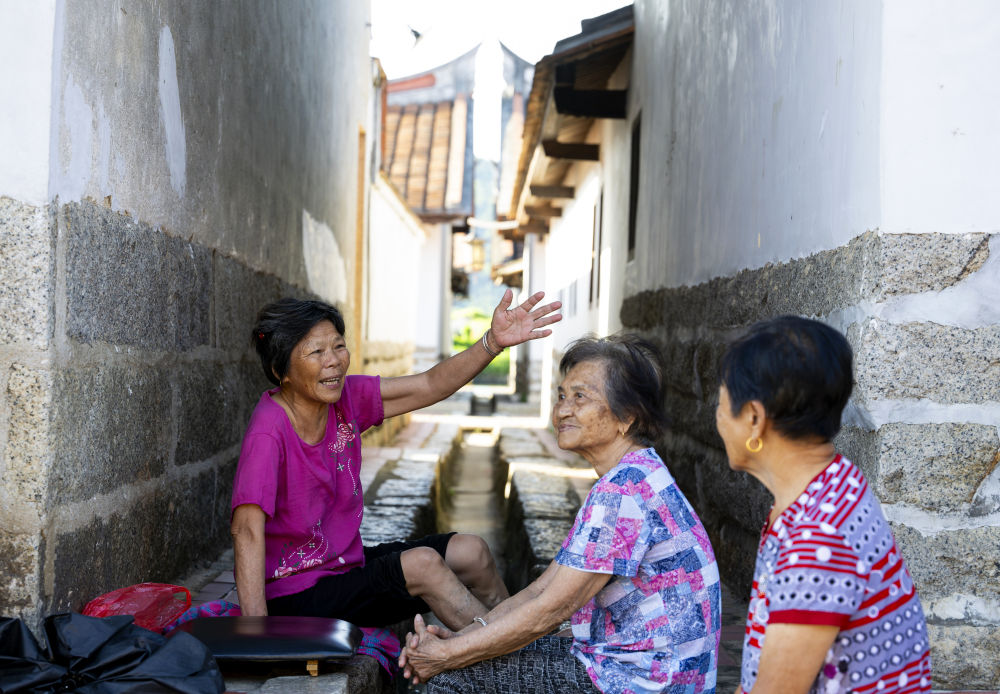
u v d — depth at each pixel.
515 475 7.70
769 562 1.57
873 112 2.64
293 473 2.83
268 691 2.31
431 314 20.58
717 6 4.80
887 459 2.60
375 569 2.83
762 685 1.49
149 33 3.08
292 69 5.85
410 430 13.79
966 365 2.59
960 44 2.55
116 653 2.21
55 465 2.43
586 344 2.28
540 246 20.25
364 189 10.39
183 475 3.54
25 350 2.37
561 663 2.38
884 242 2.58
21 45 2.35
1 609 2.37
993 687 2.61
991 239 2.56
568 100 8.65
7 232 2.36
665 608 2.10
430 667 2.29
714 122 4.81
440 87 22.12
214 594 3.35
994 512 2.61
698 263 5.11
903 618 1.51
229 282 4.22
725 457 4.27
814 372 1.52
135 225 2.98
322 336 2.79
